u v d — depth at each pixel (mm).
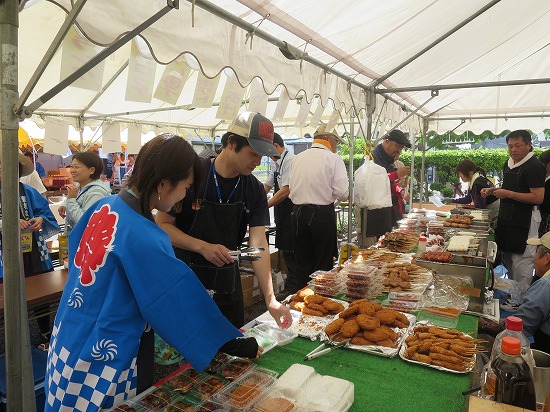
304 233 4430
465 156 14234
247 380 1512
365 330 1929
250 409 1341
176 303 1263
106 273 1263
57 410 1272
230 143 2057
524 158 4773
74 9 1347
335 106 3928
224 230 2186
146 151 1365
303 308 2318
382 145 5754
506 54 6219
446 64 5402
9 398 1515
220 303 2262
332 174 4238
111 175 11586
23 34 3539
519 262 4902
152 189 1349
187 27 1922
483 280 2492
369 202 5125
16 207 1453
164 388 1463
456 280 2496
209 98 2211
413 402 1442
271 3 2293
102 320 1241
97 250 1292
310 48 3189
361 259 3322
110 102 6348
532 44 6270
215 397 1411
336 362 1752
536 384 1461
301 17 2582
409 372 1659
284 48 2715
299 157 4391
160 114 7723
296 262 4660
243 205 2271
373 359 1780
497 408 1071
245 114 2076
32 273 3959
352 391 1445
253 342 1723
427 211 6457
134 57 1812
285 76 2842
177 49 1873
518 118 8711
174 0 1632
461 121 9000
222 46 2162
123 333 1262
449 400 1453
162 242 1302
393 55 4145
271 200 4949
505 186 5008
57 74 4504
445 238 4281
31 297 2971
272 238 8656
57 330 1369
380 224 5258
